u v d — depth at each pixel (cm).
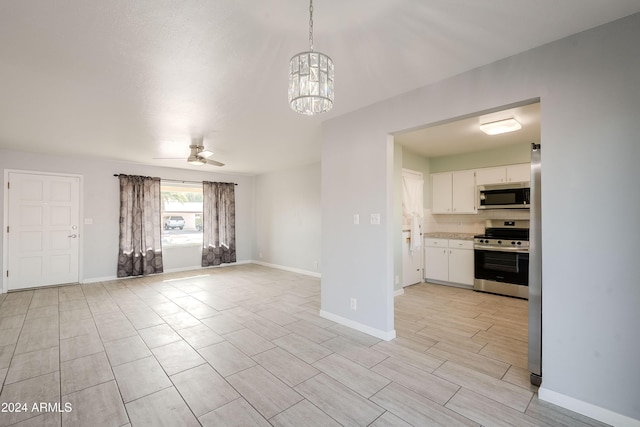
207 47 197
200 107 301
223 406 193
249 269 689
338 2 155
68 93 266
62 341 292
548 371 196
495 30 182
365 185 306
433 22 173
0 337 301
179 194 707
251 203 793
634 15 168
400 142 455
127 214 584
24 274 493
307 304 415
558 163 192
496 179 491
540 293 213
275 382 220
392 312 297
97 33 181
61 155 519
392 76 242
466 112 233
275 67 223
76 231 538
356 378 225
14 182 484
